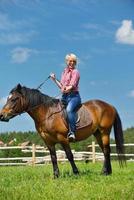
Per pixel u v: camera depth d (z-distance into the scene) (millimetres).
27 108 12633
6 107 12445
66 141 12820
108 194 9578
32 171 16312
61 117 12703
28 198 9398
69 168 18078
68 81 12750
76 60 12789
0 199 9234
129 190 9828
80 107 13391
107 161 13820
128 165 20328
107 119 13898
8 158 29344
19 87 12594
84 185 10891
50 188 10516
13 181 12523
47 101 12766
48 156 29812
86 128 13305
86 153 29422
